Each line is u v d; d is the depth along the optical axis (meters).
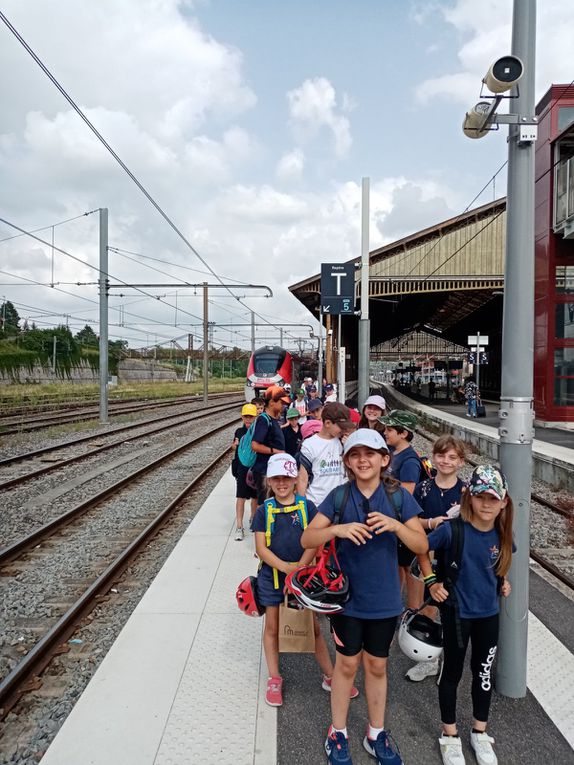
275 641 3.66
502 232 27.56
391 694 3.74
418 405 34.25
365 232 15.04
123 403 37.47
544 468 12.37
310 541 2.94
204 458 15.05
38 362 51.34
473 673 3.14
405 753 3.16
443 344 82.44
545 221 19.39
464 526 3.09
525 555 3.63
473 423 20.73
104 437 19.36
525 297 3.66
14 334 56.12
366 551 2.95
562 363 19.27
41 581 6.28
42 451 15.34
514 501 3.63
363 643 3.03
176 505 9.50
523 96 3.69
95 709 3.53
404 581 5.31
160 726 3.36
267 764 3.03
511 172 3.72
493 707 3.58
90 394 42.97
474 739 3.13
